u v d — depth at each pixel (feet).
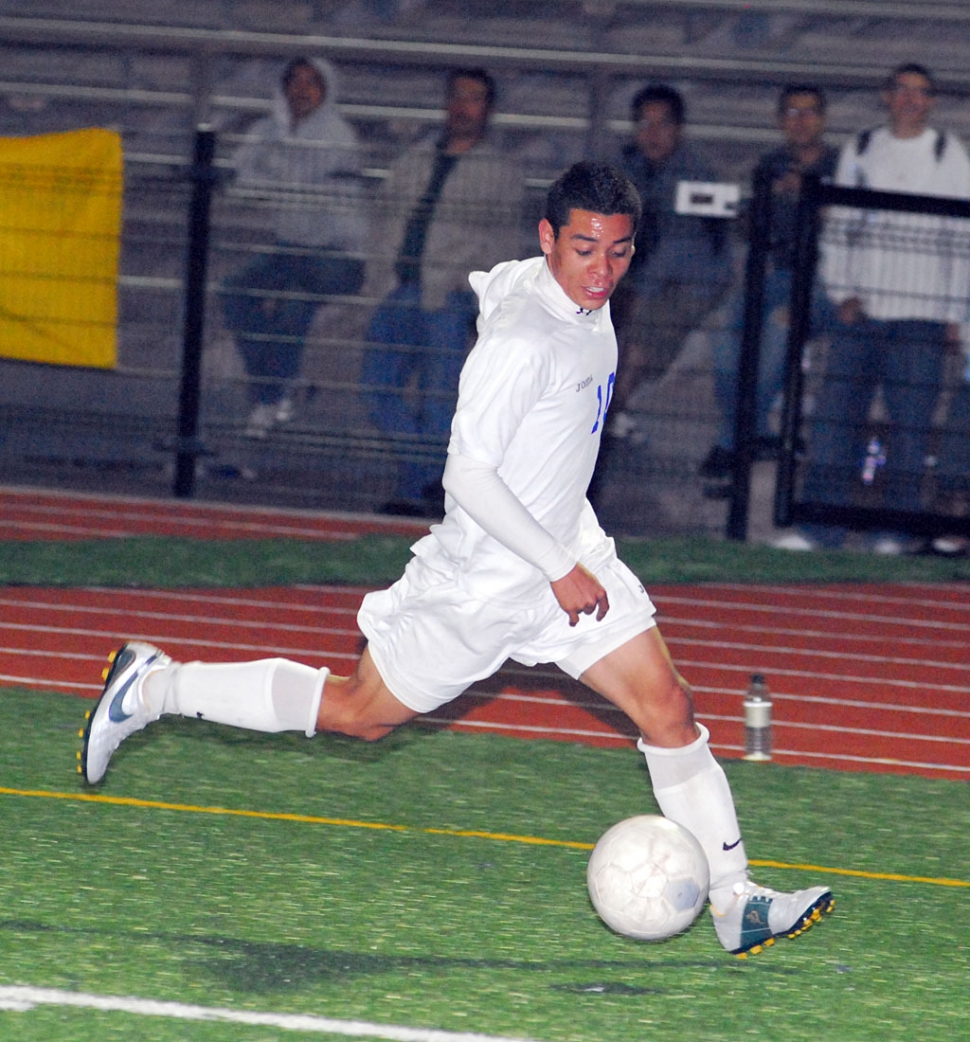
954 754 59.72
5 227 103.60
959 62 120.47
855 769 57.00
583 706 62.23
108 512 98.58
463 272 100.12
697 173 97.50
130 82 129.08
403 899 40.93
